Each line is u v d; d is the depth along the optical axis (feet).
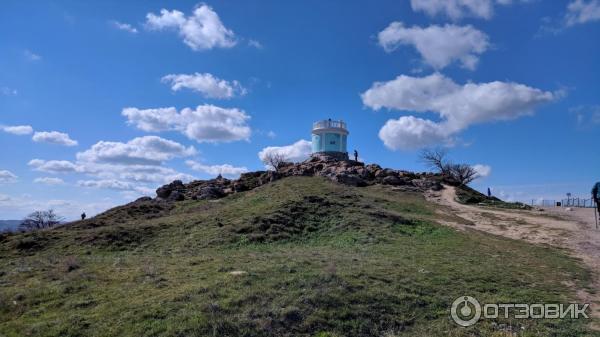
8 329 37.27
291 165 215.10
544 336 40.22
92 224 125.39
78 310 41.06
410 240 88.43
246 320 37.27
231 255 69.87
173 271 54.44
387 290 47.14
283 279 47.83
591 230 104.99
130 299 42.88
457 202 159.43
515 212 140.46
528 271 63.93
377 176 188.03
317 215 105.70
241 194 164.14
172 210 149.89
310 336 36.81
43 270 59.98
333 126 233.96
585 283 58.90
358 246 81.35
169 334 34.78
